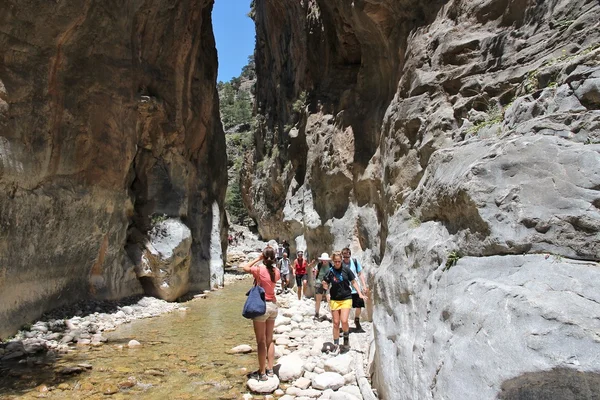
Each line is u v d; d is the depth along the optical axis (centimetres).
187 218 1484
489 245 339
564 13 546
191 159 1645
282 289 1479
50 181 921
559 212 305
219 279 1653
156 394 549
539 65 543
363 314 944
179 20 1379
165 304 1229
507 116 465
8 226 794
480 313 305
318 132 1374
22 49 832
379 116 1071
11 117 800
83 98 1005
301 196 1554
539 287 287
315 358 673
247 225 4569
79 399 530
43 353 732
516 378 258
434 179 469
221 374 625
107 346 782
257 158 3130
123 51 1141
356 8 1045
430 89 744
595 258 284
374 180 1017
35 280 890
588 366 235
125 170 1165
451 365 310
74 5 905
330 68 1482
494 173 354
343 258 769
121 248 1204
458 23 739
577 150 314
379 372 475
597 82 351
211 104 1773
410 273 448
